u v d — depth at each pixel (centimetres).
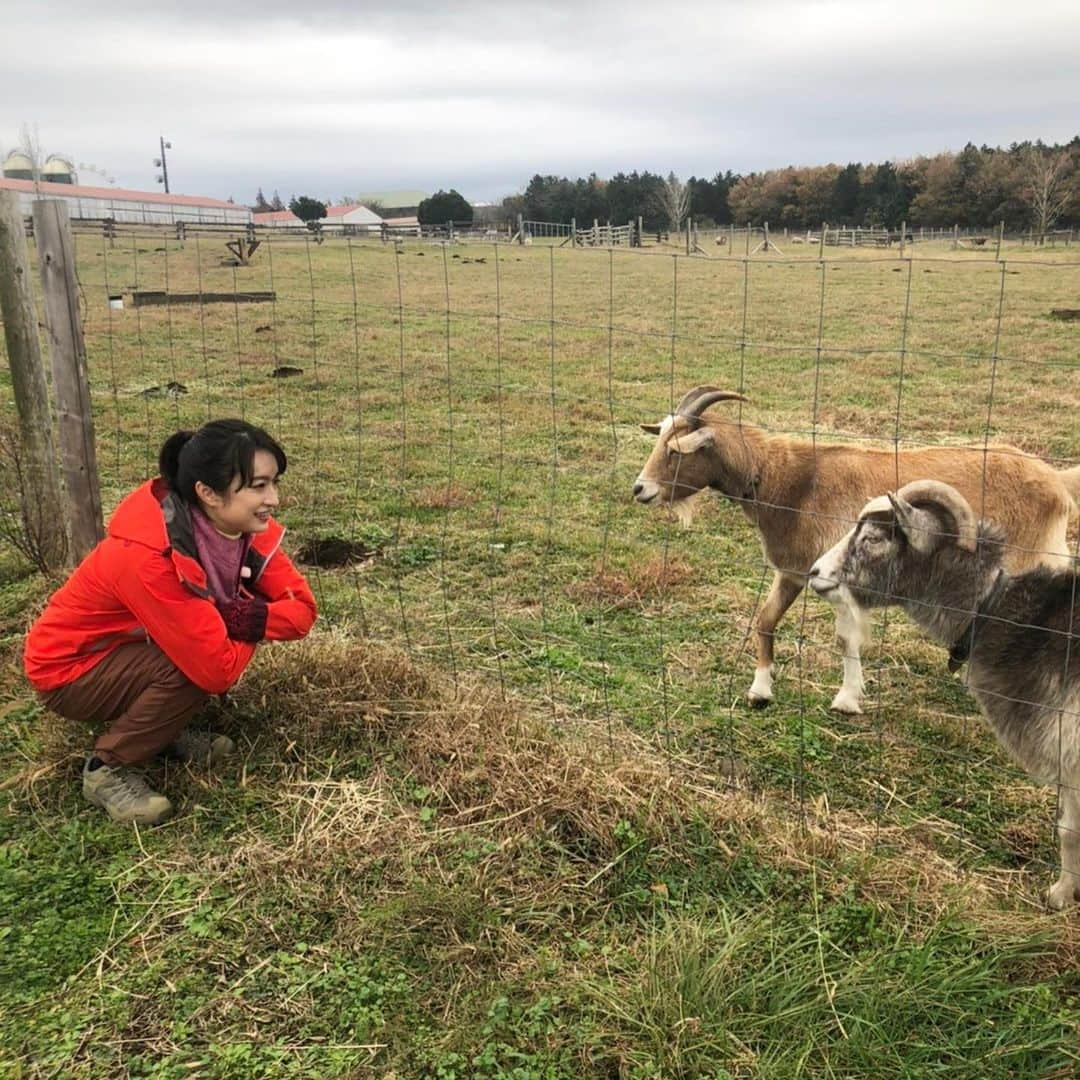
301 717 409
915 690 493
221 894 320
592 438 980
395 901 310
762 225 8375
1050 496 498
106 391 1144
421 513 747
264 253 3594
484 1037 263
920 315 1997
